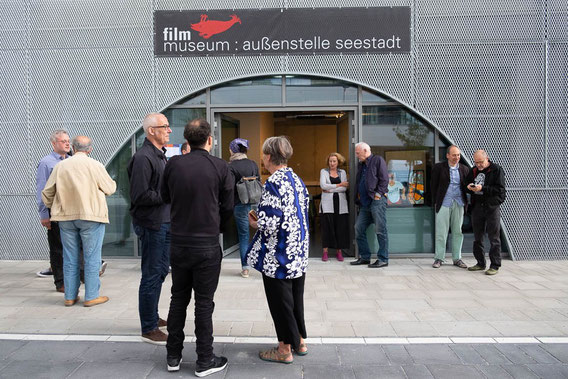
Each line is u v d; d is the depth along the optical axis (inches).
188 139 134.0
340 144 311.3
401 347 146.5
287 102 274.1
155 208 149.1
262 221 131.3
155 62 273.4
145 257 150.2
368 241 280.5
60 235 192.5
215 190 131.8
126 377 127.3
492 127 268.5
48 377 126.7
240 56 270.5
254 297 200.4
